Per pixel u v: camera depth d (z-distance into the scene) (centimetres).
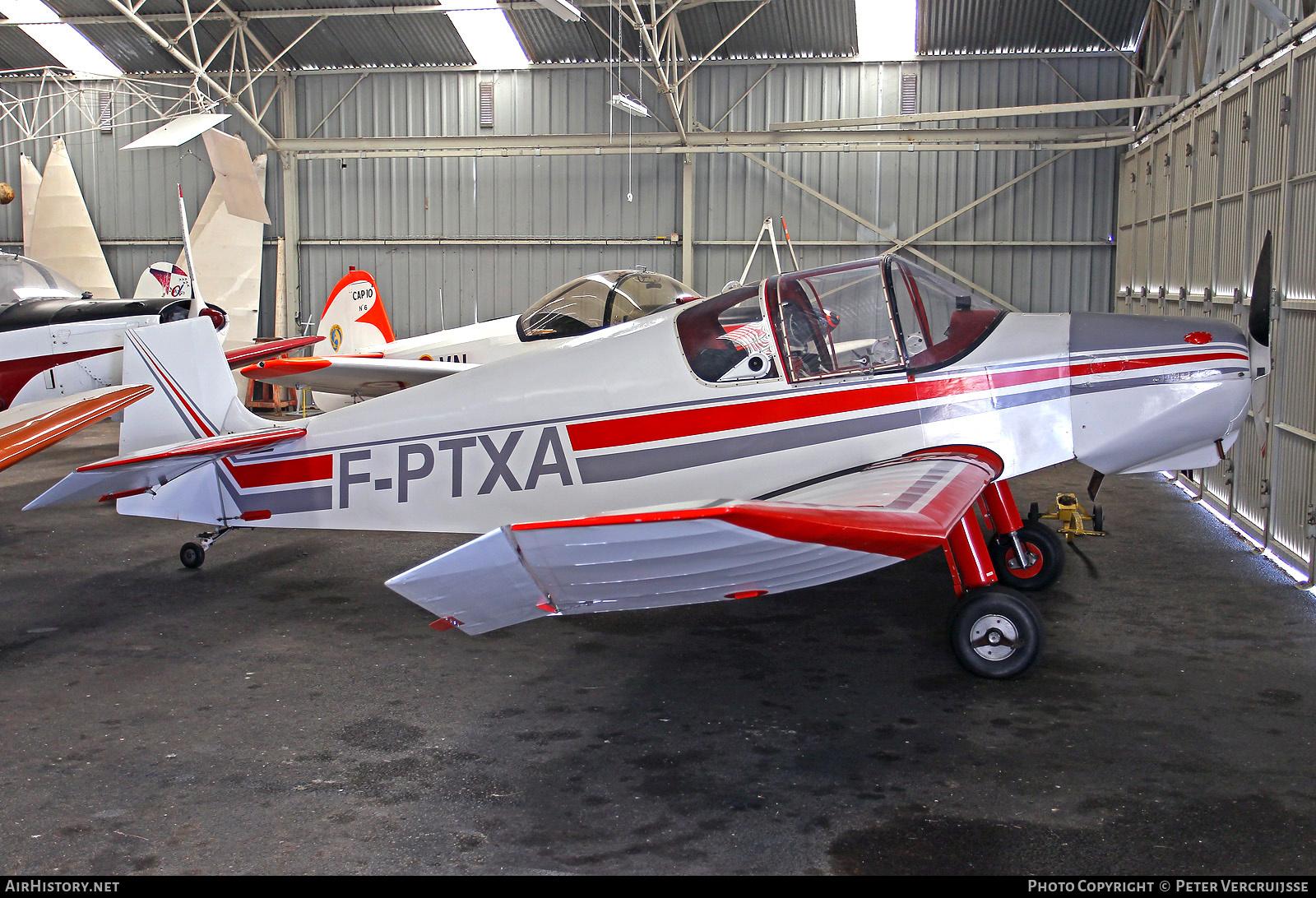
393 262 1287
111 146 1315
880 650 398
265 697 352
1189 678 359
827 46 1141
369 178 1274
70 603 476
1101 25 1070
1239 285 627
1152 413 382
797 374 390
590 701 347
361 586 506
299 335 1308
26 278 793
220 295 1245
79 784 284
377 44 1215
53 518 677
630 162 1215
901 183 1160
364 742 313
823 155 1173
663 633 423
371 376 780
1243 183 627
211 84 1088
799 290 393
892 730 316
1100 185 1116
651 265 1233
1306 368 511
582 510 414
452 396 430
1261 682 354
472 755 302
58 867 238
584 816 263
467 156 1218
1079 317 400
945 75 1133
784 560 246
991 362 386
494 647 408
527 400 417
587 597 251
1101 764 289
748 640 413
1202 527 615
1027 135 1088
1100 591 473
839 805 267
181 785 282
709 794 274
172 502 464
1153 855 239
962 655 360
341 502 446
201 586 506
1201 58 825
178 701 348
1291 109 538
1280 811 260
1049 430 386
